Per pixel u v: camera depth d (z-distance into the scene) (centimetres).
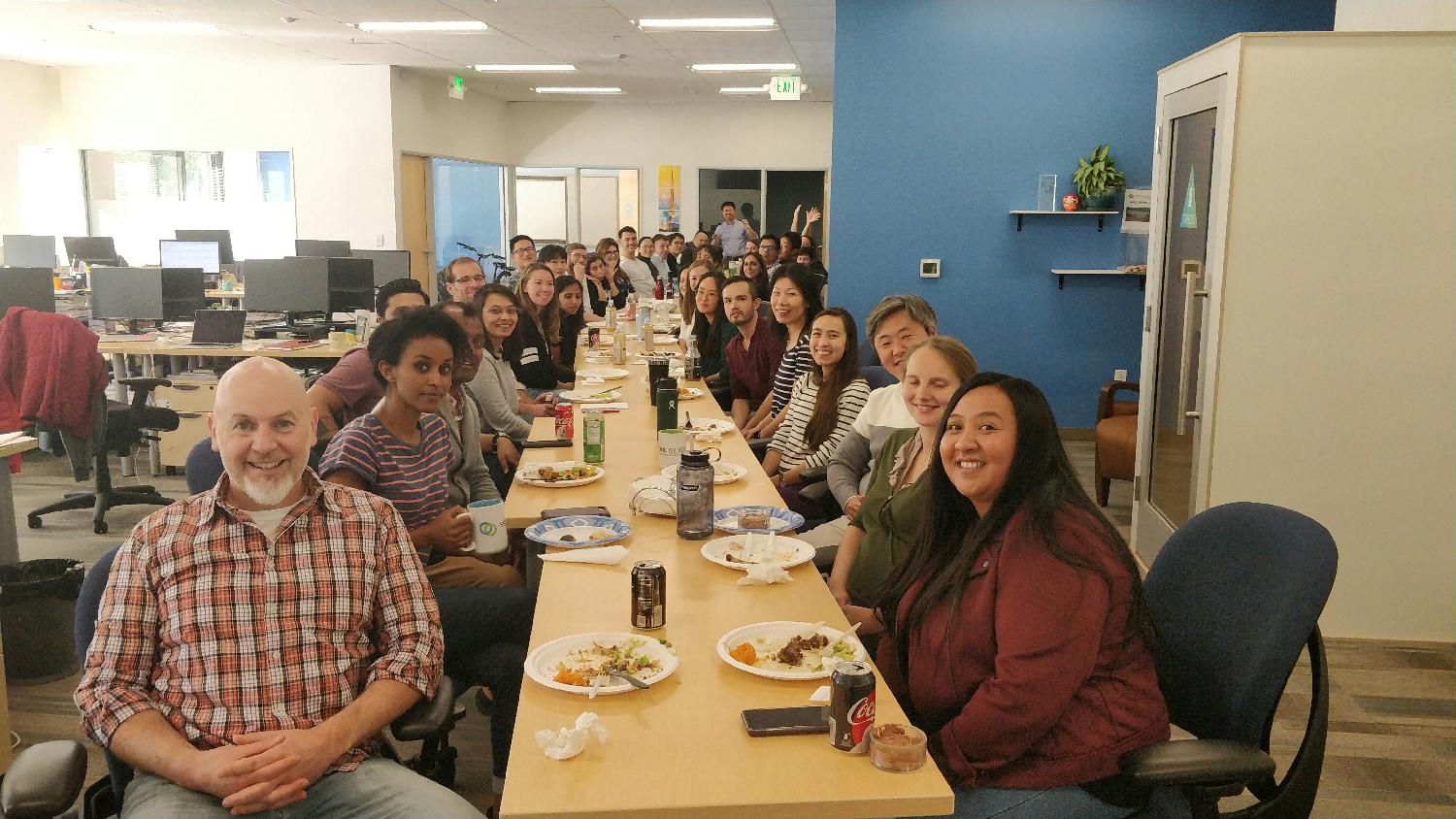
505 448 414
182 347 654
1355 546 376
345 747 182
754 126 1552
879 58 698
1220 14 674
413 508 271
